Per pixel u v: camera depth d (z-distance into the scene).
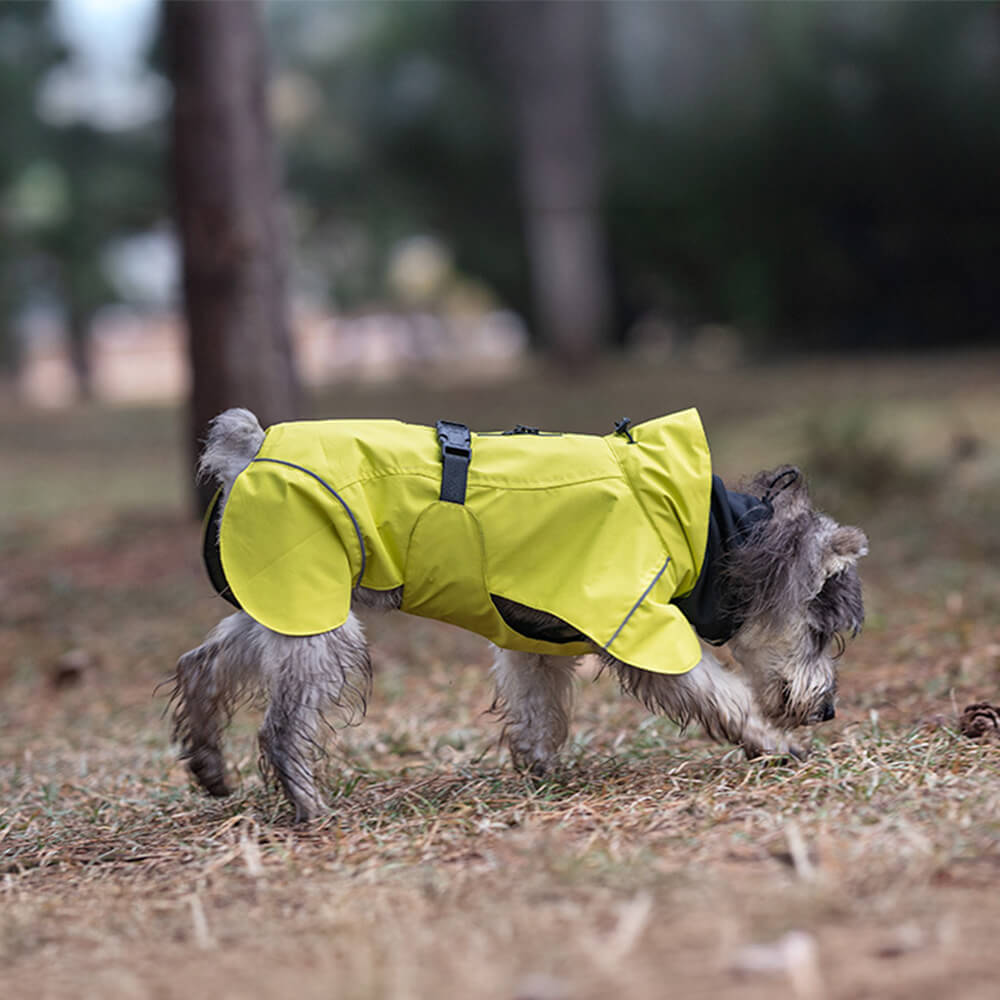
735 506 4.69
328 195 32.19
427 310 49.69
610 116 27.11
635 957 2.84
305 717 4.31
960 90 23.30
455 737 5.68
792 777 4.30
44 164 30.50
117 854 4.31
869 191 25.66
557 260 27.41
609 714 5.93
